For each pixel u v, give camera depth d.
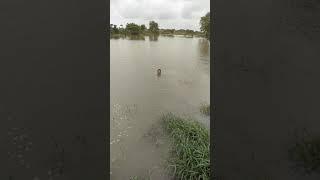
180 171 2.66
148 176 2.63
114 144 3.12
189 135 3.38
